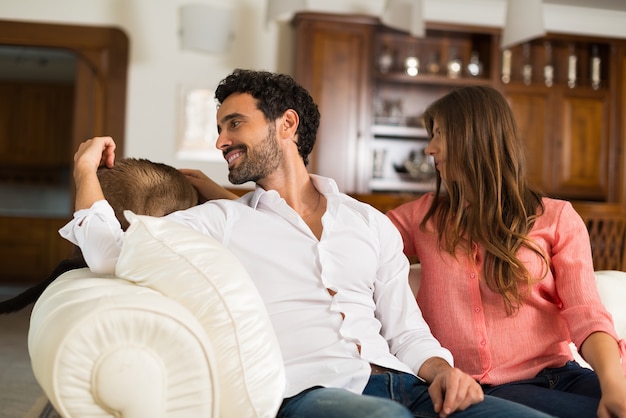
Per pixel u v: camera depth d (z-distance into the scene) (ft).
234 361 4.62
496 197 6.24
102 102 20.71
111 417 4.30
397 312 5.96
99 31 20.63
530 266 6.07
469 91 6.59
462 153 6.40
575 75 22.98
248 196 6.12
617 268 14.87
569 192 22.24
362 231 5.87
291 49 21.31
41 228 28.45
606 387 5.09
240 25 21.17
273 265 5.61
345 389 5.27
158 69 20.89
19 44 20.45
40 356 4.25
